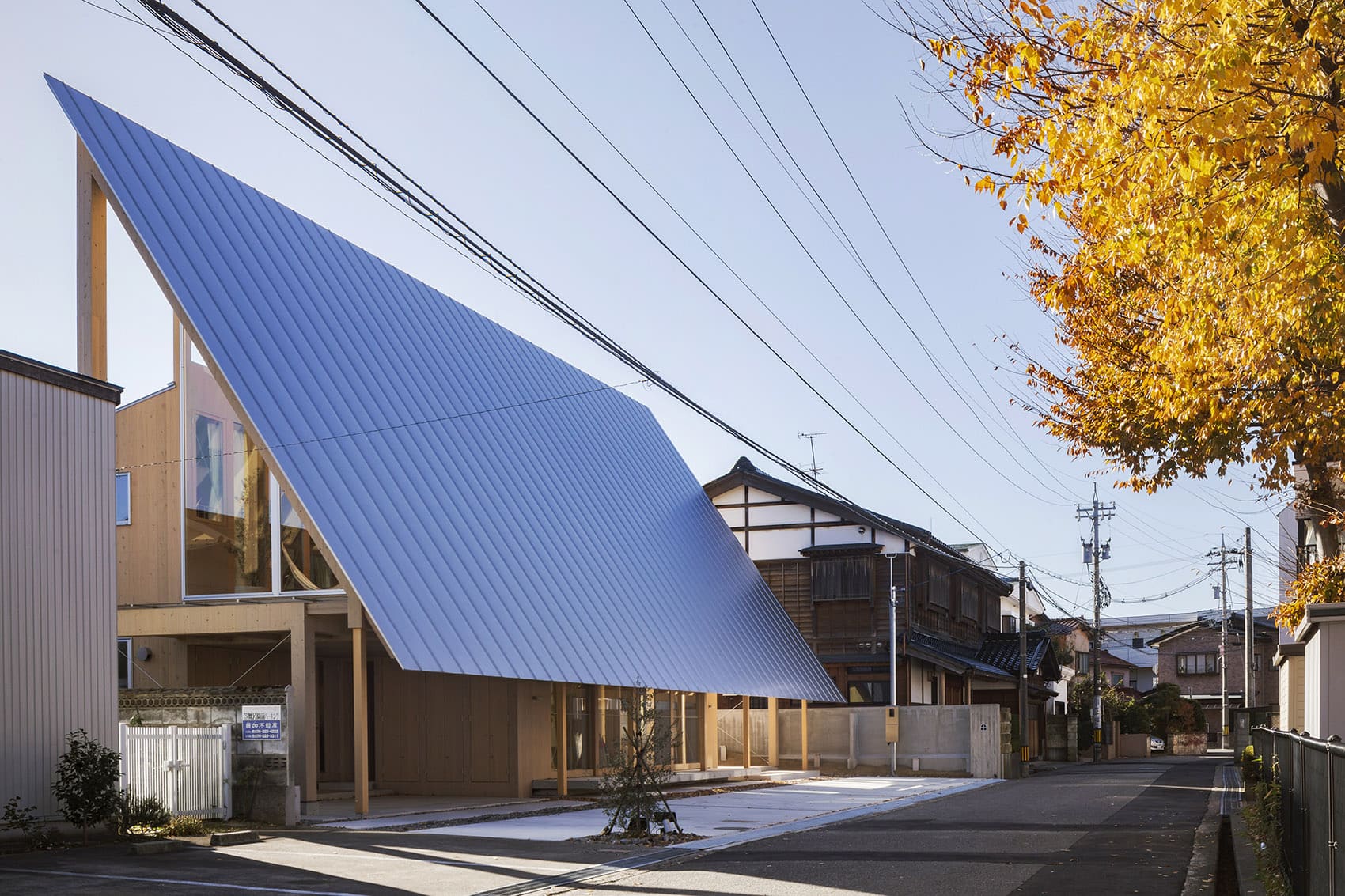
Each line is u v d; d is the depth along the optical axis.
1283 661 26.42
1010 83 10.20
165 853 13.86
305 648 18.80
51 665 15.20
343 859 13.40
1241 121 8.76
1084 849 14.35
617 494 30.67
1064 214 10.06
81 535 15.92
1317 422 12.58
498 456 25.19
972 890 11.06
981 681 50.22
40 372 15.43
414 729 23.86
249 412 17.86
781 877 12.07
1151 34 9.49
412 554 19.39
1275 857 12.35
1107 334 17.02
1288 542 30.28
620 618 25.42
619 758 16.45
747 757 31.75
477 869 12.64
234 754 16.95
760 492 44.59
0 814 14.26
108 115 19.66
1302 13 8.72
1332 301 10.12
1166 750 67.12
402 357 23.81
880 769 35.50
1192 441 16.42
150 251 18.20
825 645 42.78
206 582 20.27
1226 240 10.06
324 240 24.17
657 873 12.51
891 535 42.62
